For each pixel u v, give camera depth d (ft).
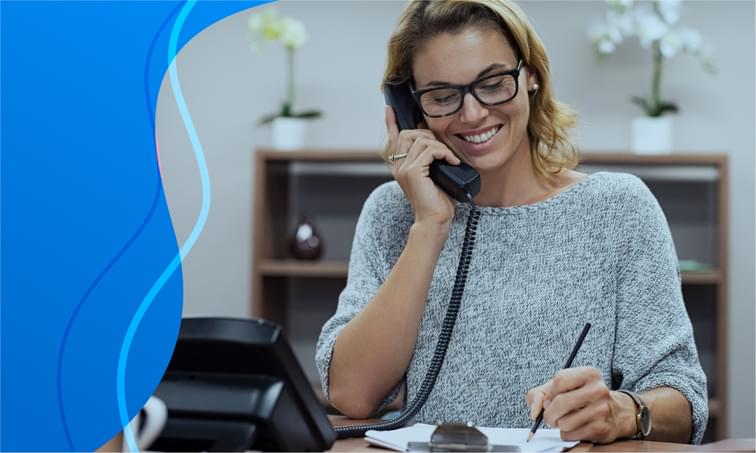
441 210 5.10
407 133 5.32
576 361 4.99
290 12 12.34
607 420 3.86
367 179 12.20
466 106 4.96
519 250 5.24
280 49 12.36
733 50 11.75
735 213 11.76
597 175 5.41
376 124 12.23
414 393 5.20
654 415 4.35
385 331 4.92
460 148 5.18
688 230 11.72
